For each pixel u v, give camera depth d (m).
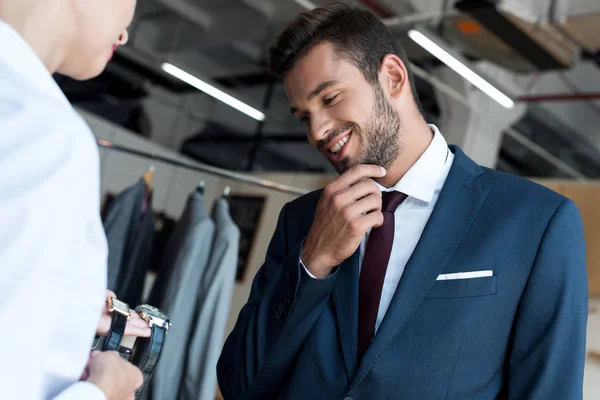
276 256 1.76
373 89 1.53
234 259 3.24
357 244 1.47
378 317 1.46
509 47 5.00
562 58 5.04
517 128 9.57
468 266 1.41
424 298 1.41
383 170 1.50
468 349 1.36
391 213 1.54
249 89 9.88
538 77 7.30
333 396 1.42
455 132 7.41
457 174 1.54
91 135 0.77
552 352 1.33
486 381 1.36
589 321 4.55
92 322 0.76
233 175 3.27
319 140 1.54
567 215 1.43
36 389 0.68
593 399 4.30
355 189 1.47
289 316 1.48
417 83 7.95
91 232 0.76
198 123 10.16
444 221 1.47
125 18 0.91
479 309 1.38
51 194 0.70
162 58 8.52
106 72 8.86
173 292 3.09
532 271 1.39
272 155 11.09
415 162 1.57
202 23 7.97
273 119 10.10
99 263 0.76
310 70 1.51
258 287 1.73
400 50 1.62
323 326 1.49
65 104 0.79
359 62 1.53
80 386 0.74
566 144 9.72
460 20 4.93
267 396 1.55
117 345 0.98
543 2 4.59
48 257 0.69
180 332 3.06
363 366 1.38
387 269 1.50
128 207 3.17
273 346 1.50
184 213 3.31
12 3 0.80
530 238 1.41
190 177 7.45
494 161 7.69
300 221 1.77
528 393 1.33
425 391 1.35
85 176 0.74
